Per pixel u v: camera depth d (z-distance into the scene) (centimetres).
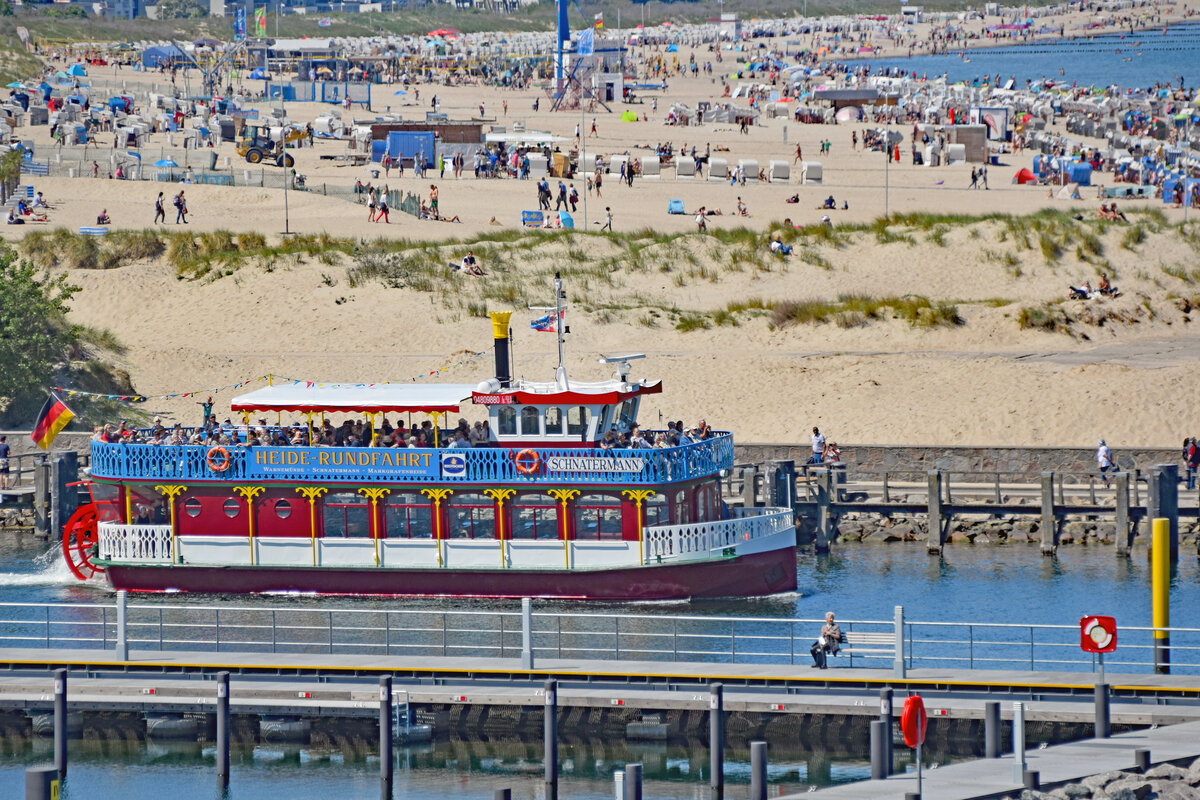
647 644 18900
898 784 13450
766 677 16150
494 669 16688
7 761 16238
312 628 17788
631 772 13038
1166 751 14075
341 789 15188
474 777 15475
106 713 16612
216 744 16200
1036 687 15762
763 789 13525
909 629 16512
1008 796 13012
